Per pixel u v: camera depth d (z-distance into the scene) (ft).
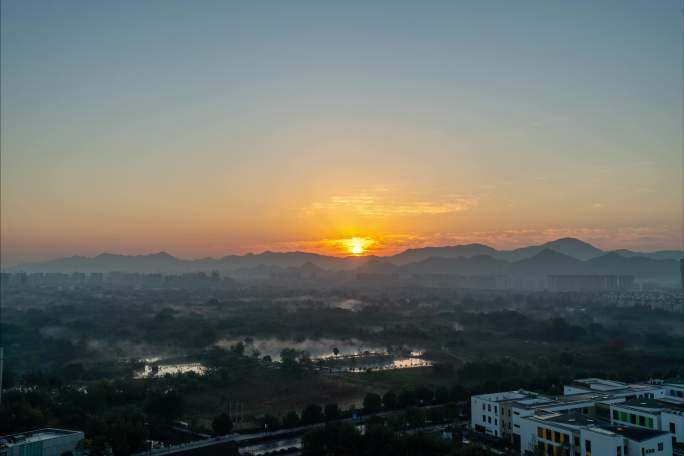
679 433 427.33
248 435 518.78
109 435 445.78
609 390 556.92
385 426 455.63
